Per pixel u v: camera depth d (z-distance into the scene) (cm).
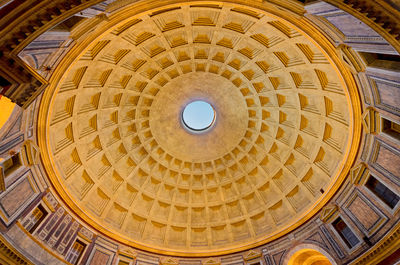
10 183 1403
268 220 2312
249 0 1295
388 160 1516
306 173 2183
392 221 1477
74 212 1950
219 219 2475
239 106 2419
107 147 2244
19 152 1455
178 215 2502
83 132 2031
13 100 938
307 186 2162
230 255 2236
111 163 2295
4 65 815
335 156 1953
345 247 1722
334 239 1817
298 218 2112
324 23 1145
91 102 1986
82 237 1925
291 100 2133
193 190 2612
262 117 2375
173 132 2556
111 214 2234
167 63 2109
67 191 1922
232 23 1772
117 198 2303
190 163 2669
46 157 1720
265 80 2156
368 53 1212
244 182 2552
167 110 2442
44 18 768
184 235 2416
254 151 2523
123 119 2272
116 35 1658
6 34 734
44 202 1711
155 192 2506
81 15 966
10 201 1413
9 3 696
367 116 1540
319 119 1998
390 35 792
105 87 1983
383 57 1181
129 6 1238
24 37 770
